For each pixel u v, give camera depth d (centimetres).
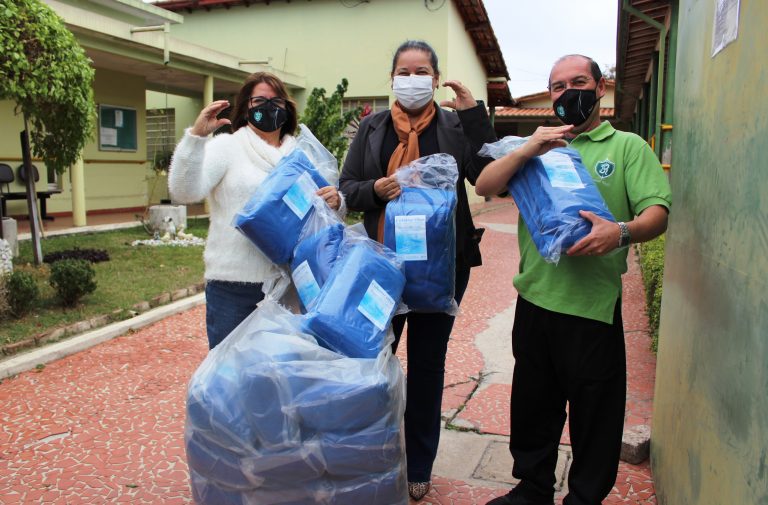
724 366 171
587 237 193
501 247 1027
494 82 2011
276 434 181
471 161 255
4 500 268
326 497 184
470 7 1392
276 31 1438
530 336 236
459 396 385
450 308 246
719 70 191
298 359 186
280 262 239
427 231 233
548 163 213
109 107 1184
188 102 1530
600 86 228
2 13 482
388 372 196
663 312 282
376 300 208
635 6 771
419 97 248
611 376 222
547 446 244
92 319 504
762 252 145
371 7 1364
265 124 258
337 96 1076
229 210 252
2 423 341
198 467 193
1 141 1009
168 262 748
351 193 257
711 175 196
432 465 279
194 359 448
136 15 1139
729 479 163
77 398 376
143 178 1305
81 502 268
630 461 296
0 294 491
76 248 777
